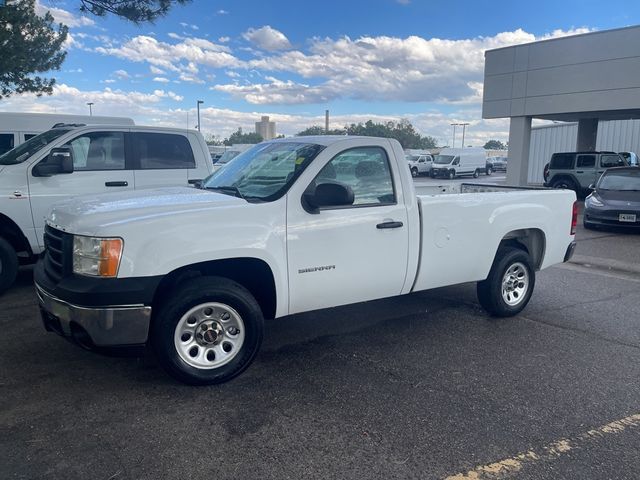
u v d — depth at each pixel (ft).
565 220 20.49
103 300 11.73
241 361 13.56
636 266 29.22
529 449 10.72
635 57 58.85
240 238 13.03
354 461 10.23
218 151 109.29
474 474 9.87
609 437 11.22
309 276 14.30
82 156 23.26
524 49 68.28
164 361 12.73
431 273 16.81
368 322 18.72
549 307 21.01
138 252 11.98
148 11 34.47
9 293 21.48
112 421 11.55
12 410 11.94
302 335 17.30
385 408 12.34
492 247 18.21
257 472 9.85
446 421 11.78
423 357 15.53
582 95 63.67
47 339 16.31
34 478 9.52
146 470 9.83
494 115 72.90
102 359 14.88
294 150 15.43
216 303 13.11
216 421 11.63
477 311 20.22
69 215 13.05
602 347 16.55
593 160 67.67
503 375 14.32
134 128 24.71
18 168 21.42
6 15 45.16
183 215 12.58
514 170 72.08
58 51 55.52
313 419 11.78
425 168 144.25
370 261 15.30
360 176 15.24
